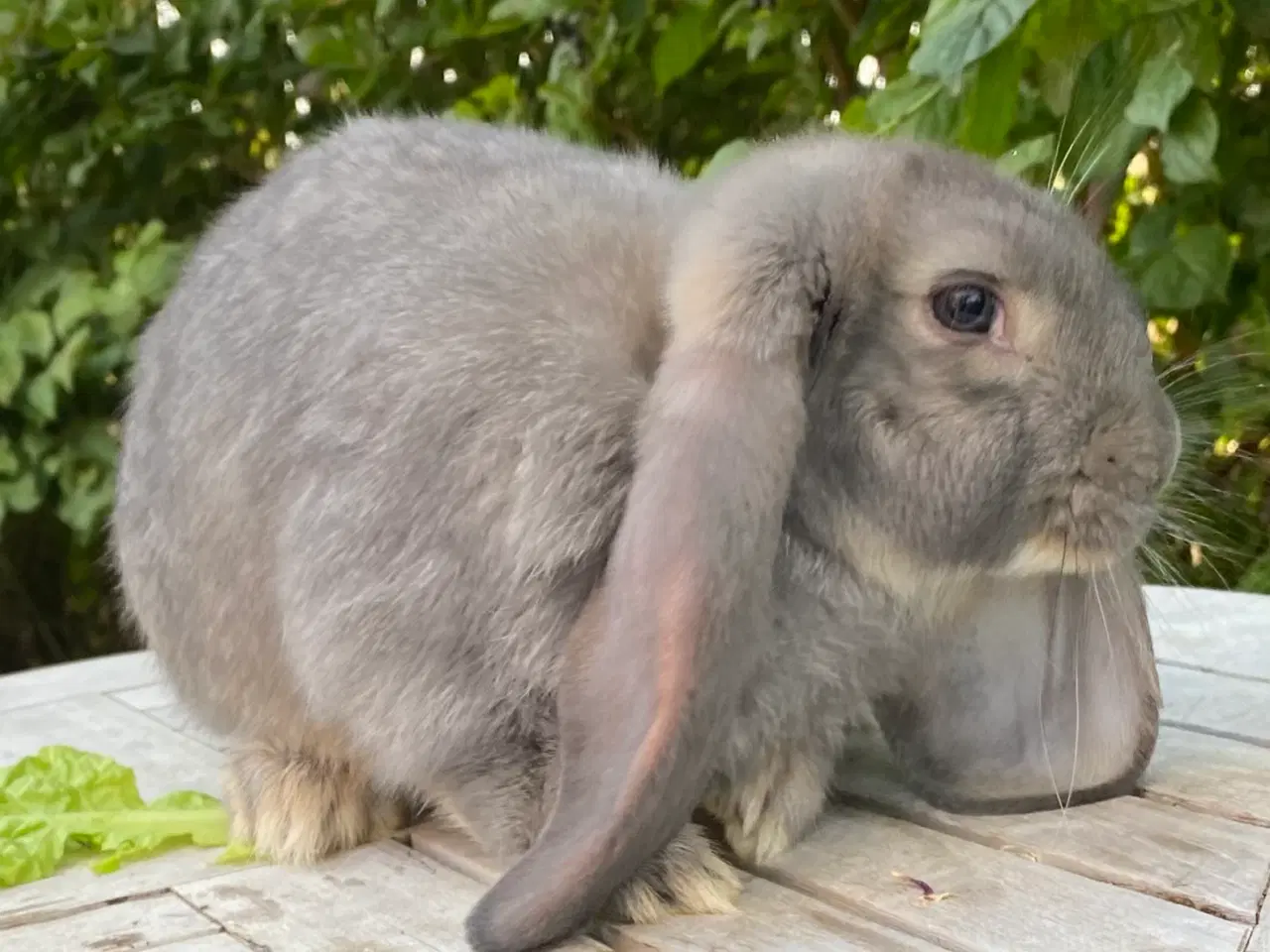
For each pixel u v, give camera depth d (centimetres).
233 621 86
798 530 81
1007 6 96
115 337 154
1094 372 80
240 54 158
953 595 83
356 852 86
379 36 152
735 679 77
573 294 82
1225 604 109
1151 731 86
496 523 80
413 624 81
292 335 84
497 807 81
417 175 87
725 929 79
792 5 132
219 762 94
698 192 84
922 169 82
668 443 77
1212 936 77
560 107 138
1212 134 107
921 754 87
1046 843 83
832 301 80
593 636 78
